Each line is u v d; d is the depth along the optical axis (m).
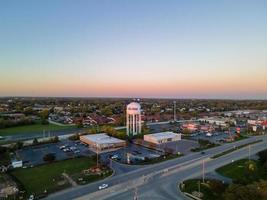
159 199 57.03
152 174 74.50
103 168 80.00
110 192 61.06
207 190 61.50
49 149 111.62
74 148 111.19
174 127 171.88
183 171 77.38
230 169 78.94
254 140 129.62
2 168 81.75
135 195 59.22
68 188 63.78
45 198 57.69
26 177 73.31
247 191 49.31
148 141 124.81
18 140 131.00
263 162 82.44
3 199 57.09
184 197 58.19
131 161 88.50
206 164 84.94
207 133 144.62
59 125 183.12
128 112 140.50
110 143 111.38
